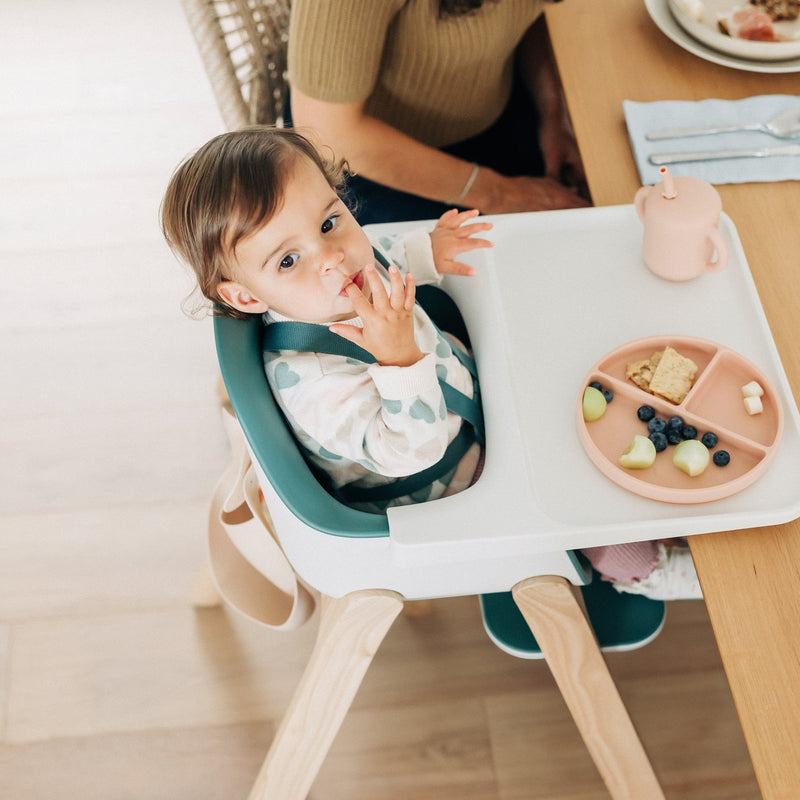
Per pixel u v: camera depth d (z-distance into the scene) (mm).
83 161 2275
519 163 1521
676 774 1463
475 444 1051
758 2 1240
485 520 853
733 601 806
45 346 1986
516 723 1531
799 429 877
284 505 876
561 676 1051
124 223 2162
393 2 1182
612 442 896
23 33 2539
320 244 892
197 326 1995
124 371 1945
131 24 2535
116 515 1771
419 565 873
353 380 917
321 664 1083
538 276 1033
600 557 1079
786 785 726
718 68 1229
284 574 1174
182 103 2369
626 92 1205
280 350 956
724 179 1095
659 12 1271
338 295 918
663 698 1528
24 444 1858
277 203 859
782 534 837
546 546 850
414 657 1601
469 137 1512
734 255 1020
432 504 869
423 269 1051
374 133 1307
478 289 1037
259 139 888
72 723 1566
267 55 1463
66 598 1687
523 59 1527
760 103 1165
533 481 880
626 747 1074
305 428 939
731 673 771
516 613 1202
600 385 925
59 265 2104
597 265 1035
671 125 1151
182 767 1522
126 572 1709
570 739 1511
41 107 2387
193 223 885
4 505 1788
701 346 923
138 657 1624
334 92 1221
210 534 1200
